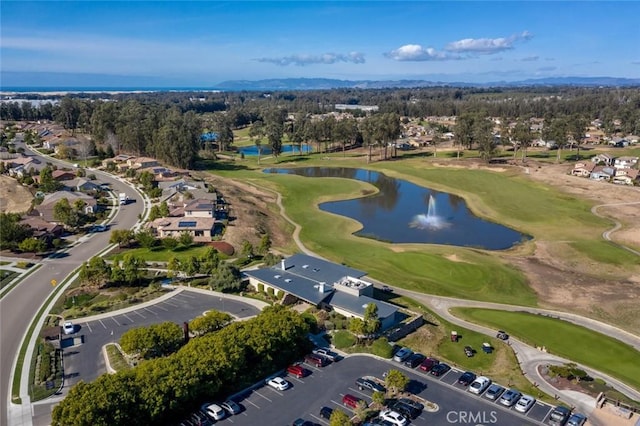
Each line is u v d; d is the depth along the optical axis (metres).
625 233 118.31
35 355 59.88
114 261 83.94
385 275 90.38
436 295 83.06
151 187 147.88
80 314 70.81
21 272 87.31
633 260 100.88
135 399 44.50
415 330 68.50
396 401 51.19
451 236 119.31
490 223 130.62
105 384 44.94
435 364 57.91
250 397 51.72
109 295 77.62
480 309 77.94
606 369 60.06
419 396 52.34
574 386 55.59
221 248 100.31
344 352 61.38
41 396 51.59
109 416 42.44
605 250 106.25
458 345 65.12
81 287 80.50
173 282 82.62
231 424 47.34
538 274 94.31
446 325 71.19
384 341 61.47
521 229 124.38
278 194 156.38
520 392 53.81
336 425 44.00
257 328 56.66
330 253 103.06
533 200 150.25
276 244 109.31
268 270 83.06
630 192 156.00
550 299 83.25
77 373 56.06
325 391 53.00
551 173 185.00
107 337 64.31
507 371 58.81
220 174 185.00
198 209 115.81
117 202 135.88
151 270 88.31
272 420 48.06
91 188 144.50
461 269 93.94
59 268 89.38
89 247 101.00
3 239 97.06
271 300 75.81
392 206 148.12
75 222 112.06
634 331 71.62
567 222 128.00
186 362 49.62
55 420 41.97
